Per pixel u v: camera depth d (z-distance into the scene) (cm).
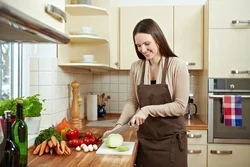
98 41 235
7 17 65
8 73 192
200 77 292
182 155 177
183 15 273
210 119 251
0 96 181
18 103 113
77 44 241
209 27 251
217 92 251
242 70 249
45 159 132
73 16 238
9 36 109
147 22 167
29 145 157
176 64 170
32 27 78
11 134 102
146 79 178
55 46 205
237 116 243
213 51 251
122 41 279
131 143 166
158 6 275
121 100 319
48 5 90
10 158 100
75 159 132
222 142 250
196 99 306
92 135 177
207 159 251
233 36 250
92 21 237
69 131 171
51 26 97
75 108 226
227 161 250
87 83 300
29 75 201
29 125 168
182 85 168
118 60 281
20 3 72
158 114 167
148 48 166
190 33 273
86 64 213
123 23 279
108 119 281
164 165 175
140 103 185
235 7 249
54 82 204
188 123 260
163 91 172
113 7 253
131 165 122
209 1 250
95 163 125
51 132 157
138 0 304
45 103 201
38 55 203
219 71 250
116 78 320
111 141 152
